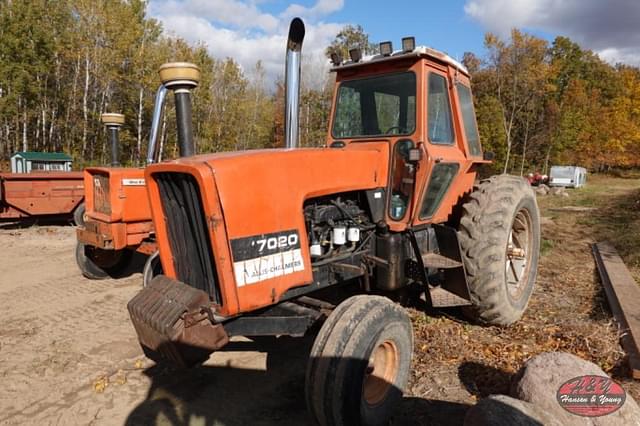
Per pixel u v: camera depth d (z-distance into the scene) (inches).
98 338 159.8
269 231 101.3
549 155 1246.3
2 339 159.2
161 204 106.6
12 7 794.8
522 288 174.1
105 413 115.2
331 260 125.0
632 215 443.2
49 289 215.8
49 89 930.1
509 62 1043.9
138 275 239.9
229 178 95.1
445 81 156.3
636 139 1449.3
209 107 1261.1
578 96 1330.0
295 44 123.7
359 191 134.6
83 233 209.8
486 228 149.7
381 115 150.5
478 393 122.6
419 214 143.0
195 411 116.3
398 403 110.8
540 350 145.3
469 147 172.2
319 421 96.1
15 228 382.6
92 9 898.7
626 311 169.0
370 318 100.7
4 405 118.8
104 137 1002.7
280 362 143.1
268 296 101.1
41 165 546.6
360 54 153.1
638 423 91.1
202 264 100.9
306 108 1137.4
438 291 146.3
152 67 967.0
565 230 376.8
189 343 94.8
